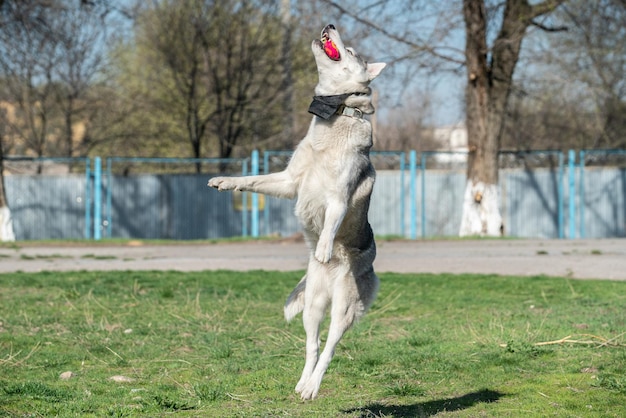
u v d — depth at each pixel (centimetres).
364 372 794
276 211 3078
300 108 3803
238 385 750
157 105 3916
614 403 671
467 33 2480
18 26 2569
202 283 1403
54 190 3108
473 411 654
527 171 3131
